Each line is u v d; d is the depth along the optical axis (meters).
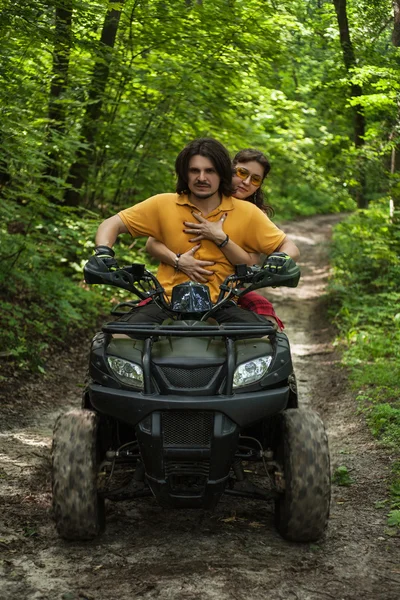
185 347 3.54
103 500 3.64
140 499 4.24
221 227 3.87
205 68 11.01
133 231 3.94
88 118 10.98
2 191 8.61
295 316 12.45
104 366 3.51
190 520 3.91
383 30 14.40
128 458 3.67
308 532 3.50
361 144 14.30
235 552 3.48
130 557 3.40
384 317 10.14
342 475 4.70
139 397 3.35
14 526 3.73
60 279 9.70
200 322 3.58
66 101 9.67
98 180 12.24
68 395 6.95
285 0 12.57
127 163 11.67
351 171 13.06
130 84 11.05
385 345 8.73
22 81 8.37
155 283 3.66
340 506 4.20
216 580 3.16
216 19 10.70
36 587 3.08
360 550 3.55
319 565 3.36
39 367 7.23
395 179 12.41
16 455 4.99
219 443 3.31
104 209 12.72
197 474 3.37
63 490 3.40
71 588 3.08
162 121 11.16
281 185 30.80
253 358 3.52
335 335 10.41
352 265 13.38
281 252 3.72
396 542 3.67
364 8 14.12
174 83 10.94
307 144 16.34
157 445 3.31
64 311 8.86
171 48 10.92
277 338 3.71
